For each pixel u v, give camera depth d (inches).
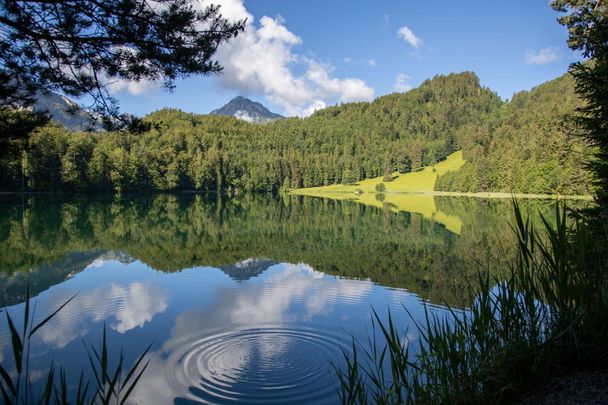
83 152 3021.7
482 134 5526.6
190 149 4697.3
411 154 5620.1
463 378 163.2
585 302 165.3
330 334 367.9
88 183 2992.1
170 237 1084.5
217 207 2413.9
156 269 681.0
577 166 1535.4
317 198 3750.0
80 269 681.0
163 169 3740.2
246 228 1318.9
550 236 173.2
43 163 2623.0
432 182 5032.0
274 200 3371.1
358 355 319.0
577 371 147.6
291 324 395.9
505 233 1090.1
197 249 896.3
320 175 5644.7
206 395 261.1
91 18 246.5
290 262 742.5
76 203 2255.2
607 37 398.6
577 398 128.0
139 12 248.7
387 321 401.7
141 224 1373.0
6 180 2593.5
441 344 178.5
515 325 173.6
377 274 633.0
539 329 169.0
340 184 5684.1
